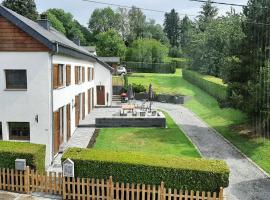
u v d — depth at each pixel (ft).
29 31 48.98
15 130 52.90
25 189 37.11
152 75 211.20
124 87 144.77
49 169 49.19
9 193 36.94
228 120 89.20
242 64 69.36
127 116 82.74
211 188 33.32
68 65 65.51
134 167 34.27
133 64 236.02
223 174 32.94
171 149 60.39
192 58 188.55
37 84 50.78
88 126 79.36
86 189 35.83
